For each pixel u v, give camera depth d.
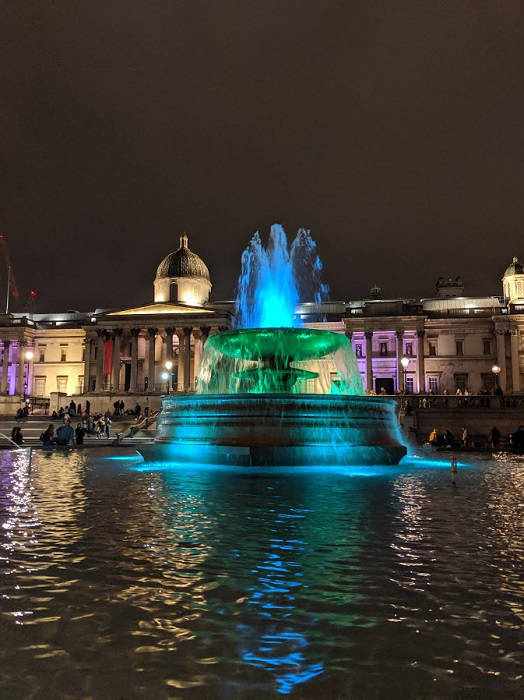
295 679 4.12
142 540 8.12
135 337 78.50
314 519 9.68
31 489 13.59
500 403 49.00
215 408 19.92
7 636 4.82
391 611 5.41
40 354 91.19
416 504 11.34
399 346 77.12
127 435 47.25
